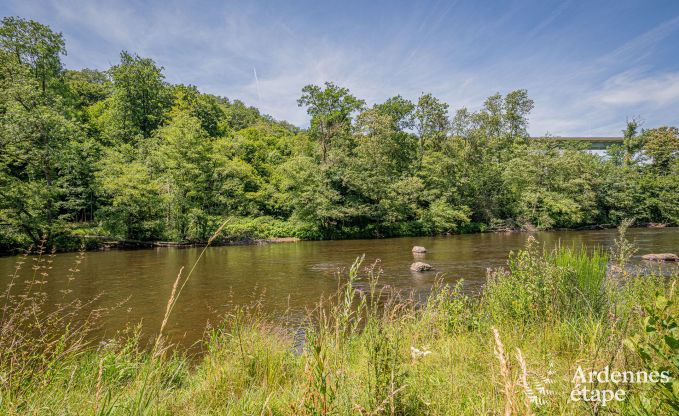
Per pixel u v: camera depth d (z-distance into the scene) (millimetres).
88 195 29328
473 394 2668
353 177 36906
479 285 10523
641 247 19312
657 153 56562
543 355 3316
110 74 44500
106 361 3506
